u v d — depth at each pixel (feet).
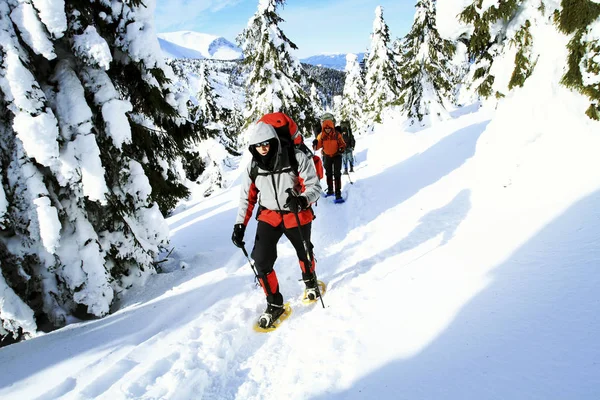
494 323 6.11
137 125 14.76
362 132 106.73
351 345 7.48
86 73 12.60
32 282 11.67
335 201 22.93
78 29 11.68
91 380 7.82
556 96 14.21
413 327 7.18
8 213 10.81
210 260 15.43
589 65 12.98
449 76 67.67
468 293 7.55
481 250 9.61
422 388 5.32
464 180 18.33
